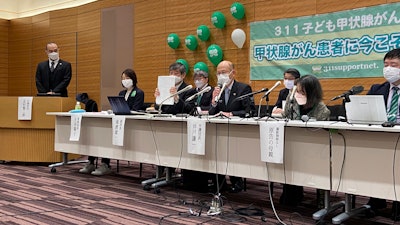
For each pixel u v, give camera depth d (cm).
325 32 543
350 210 307
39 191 408
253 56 613
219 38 654
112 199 376
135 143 423
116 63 794
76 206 349
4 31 971
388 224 308
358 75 517
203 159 362
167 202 367
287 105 339
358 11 514
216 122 345
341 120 321
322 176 287
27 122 570
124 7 781
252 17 614
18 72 966
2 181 459
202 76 440
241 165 336
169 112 433
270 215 329
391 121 280
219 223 304
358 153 269
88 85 841
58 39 890
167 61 722
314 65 554
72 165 583
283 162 308
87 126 476
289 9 576
